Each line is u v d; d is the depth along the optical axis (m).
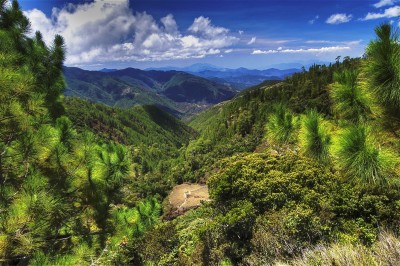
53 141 4.77
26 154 4.40
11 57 4.84
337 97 4.10
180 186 83.94
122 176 6.04
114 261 6.47
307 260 4.36
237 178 13.16
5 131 4.39
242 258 9.96
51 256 4.43
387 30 3.04
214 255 11.12
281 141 5.57
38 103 4.73
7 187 4.20
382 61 3.08
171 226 18.03
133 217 6.52
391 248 3.34
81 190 5.74
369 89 3.46
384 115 3.59
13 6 6.69
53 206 4.11
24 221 3.84
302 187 10.32
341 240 7.12
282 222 9.06
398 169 3.49
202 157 99.12
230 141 103.88
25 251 4.05
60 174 5.09
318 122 4.34
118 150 6.07
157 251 15.57
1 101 4.16
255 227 10.25
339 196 8.66
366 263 3.32
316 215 8.69
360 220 7.66
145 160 121.38
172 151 181.88
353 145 3.47
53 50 6.86
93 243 5.81
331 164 4.36
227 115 138.88
